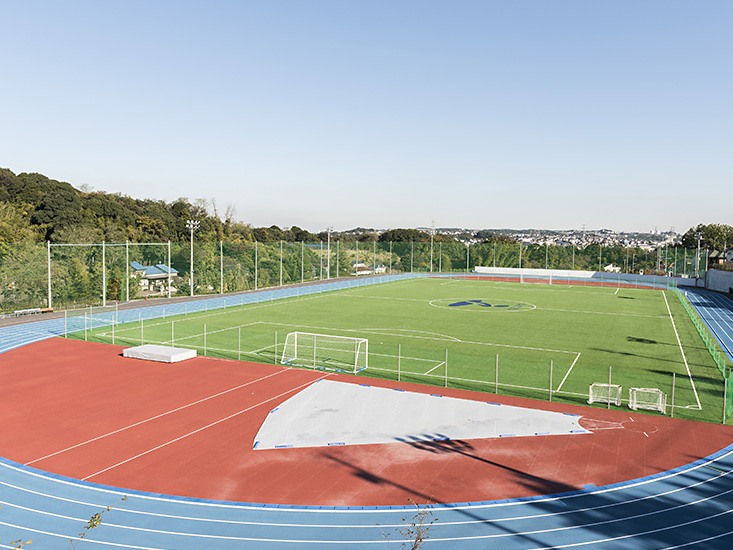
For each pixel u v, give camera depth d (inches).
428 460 730.2
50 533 548.7
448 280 3740.2
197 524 568.4
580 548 525.3
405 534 549.0
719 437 808.3
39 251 2231.8
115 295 2402.8
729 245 5310.0
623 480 670.5
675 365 1250.6
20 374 1146.7
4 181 4082.2
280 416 896.3
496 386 1037.2
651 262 3946.9
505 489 647.8
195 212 5241.1
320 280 3634.4
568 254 4244.6
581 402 973.8
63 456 738.2
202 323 1833.2
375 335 1622.8
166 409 930.1
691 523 572.4
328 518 581.6
